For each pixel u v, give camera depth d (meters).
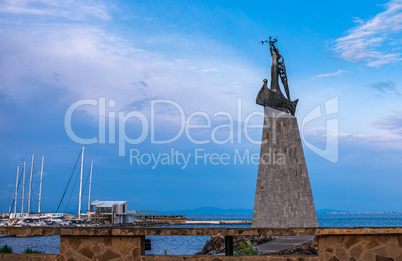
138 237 11.98
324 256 11.67
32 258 12.29
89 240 12.18
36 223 139.00
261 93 55.81
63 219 158.62
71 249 12.21
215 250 48.47
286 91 58.34
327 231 11.54
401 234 11.61
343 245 11.70
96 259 12.09
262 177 54.28
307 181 53.56
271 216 53.09
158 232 11.68
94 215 152.62
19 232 11.88
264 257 11.75
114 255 12.04
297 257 11.73
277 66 58.09
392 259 11.59
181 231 11.48
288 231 11.54
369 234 11.59
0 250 22.81
